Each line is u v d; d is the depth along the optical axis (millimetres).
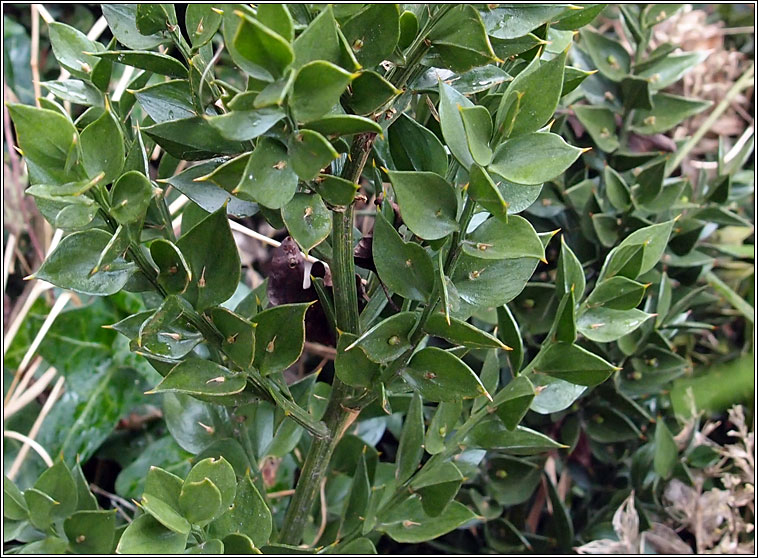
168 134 343
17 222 720
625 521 514
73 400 621
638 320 391
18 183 713
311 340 414
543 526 601
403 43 324
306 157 295
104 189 318
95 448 615
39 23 782
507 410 398
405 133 352
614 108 566
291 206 316
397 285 344
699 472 557
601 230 536
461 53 318
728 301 652
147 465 600
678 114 565
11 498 408
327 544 467
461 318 352
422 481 413
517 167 315
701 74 712
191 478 344
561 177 558
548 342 396
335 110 321
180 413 445
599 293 394
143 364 632
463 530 567
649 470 547
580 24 356
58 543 401
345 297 361
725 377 590
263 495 440
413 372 356
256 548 361
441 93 316
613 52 559
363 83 309
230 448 433
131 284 346
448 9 314
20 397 631
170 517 337
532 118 318
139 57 341
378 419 549
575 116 574
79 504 436
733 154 659
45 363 658
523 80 316
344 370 355
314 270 386
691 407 568
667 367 534
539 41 340
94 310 637
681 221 557
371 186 613
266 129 290
